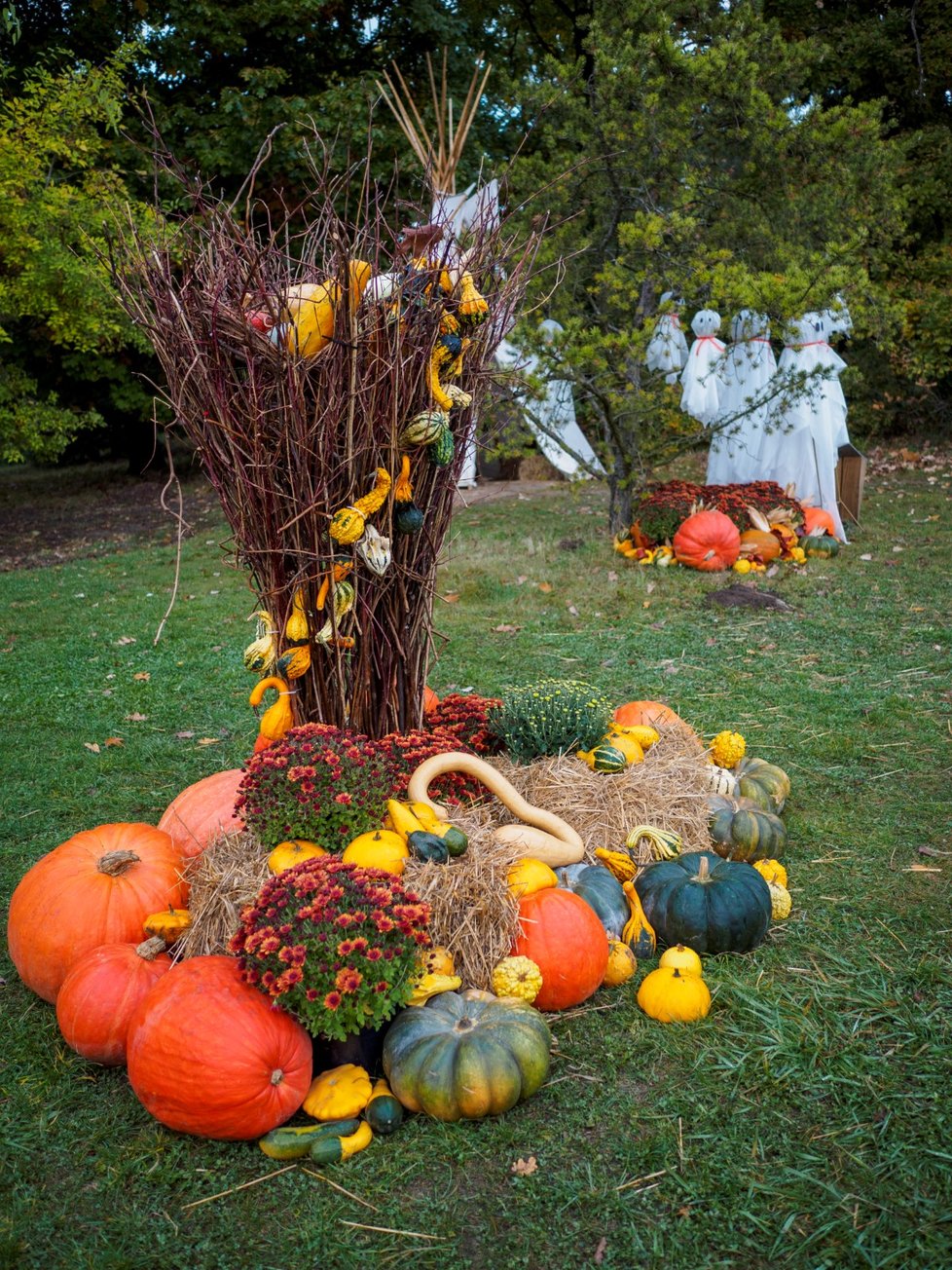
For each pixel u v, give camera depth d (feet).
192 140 45.73
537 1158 8.31
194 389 10.11
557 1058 9.41
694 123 30.17
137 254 9.97
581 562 31.68
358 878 8.99
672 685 20.16
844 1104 8.75
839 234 30.17
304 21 49.42
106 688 21.62
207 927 9.76
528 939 9.77
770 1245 7.43
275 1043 8.41
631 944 10.82
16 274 39.24
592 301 31.32
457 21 50.06
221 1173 8.30
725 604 25.98
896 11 53.52
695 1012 9.84
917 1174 7.98
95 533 46.16
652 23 30.04
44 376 53.78
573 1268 7.34
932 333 50.39
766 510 31.32
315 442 10.07
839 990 10.27
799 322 30.35
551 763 12.44
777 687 19.67
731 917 10.75
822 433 32.76
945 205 52.47
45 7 46.19
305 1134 8.41
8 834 14.62
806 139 29.73
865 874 12.62
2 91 37.42
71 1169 8.41
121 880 10.37
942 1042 9.46
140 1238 7.70
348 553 10.69
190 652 24.32
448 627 25.17
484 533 37.78
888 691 19.19
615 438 32.27
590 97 32.91
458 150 11.10
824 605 25.61
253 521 10.59
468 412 11.41
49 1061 9.78
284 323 9.59
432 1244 7.58
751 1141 8.38
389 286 9.94
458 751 11.78
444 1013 8.96
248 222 9.66
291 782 10.21
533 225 12.66
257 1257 7.52
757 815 12.60
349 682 11.57
